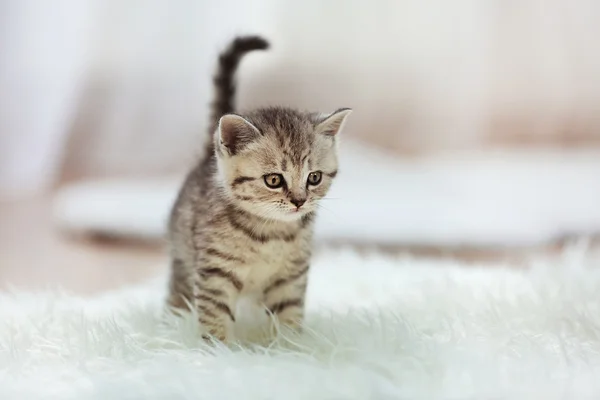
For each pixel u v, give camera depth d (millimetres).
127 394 615
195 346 682
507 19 1468
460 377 624
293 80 1430
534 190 1253
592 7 1460
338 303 774
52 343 687
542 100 1507
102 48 1420
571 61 1487
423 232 1042
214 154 735
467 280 794
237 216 706
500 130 1530
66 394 623
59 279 975
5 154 1408
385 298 772
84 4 1388
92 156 1474
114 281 966
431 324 697
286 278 727
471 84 1474
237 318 739
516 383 622
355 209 1096
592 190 1243
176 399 610
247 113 742
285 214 707
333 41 1430
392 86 1467
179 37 1412
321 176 727
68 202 1212
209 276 707
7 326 720
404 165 1398
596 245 1068
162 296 805
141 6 1401
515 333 683
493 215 1087
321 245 1019
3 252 1071
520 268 853
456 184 1295
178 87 1436
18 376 647
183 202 755
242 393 612
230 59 792
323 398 608
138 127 1459
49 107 1409
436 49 1454
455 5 1436
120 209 1140
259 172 706
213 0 1395
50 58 1393
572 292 751
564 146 1530
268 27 1402
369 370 628
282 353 655
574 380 625
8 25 1360
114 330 695
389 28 1438
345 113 737
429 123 1489
